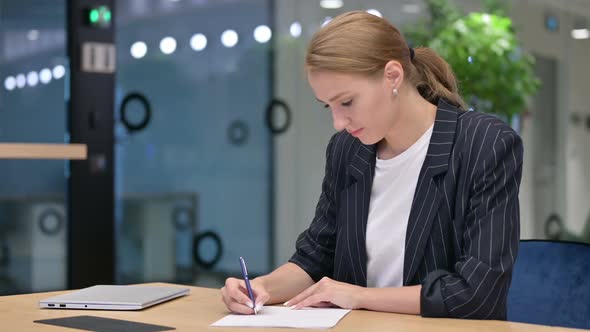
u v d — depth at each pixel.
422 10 5.11
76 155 3.36
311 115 5.08
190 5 4.69
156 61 4.60
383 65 1.80
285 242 5.02
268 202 4.96
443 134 1.92
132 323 1.71
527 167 5.34
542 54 5.36
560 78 5.45
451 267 1.90
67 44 4.36
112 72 4.45
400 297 1.77
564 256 2.15
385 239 1.98
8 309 1.89
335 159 2.13
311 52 1.80
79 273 4.39
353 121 1.81
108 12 4.42
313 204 5.10
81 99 4.37
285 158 5.00
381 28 1.82
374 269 2.00
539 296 2.16
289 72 5.00
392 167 1.98
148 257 4.61
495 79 5.12
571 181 5.55
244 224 4.90
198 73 4.73
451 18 5.09
